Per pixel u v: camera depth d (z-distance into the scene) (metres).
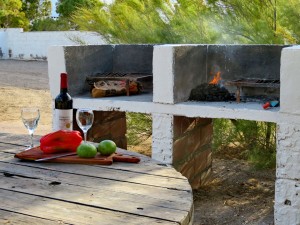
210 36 5.78
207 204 4.45
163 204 1.88
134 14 6.38
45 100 10.72
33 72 16.58
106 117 5.27
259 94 4.61
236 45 4.71
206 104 4.18
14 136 3.07
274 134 5.21
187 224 1.79
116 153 2.62
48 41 21.67
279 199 3.75
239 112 3.94
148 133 6.17
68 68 4.74
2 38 22.97
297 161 3.63
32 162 2.48
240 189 4.89
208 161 5.07
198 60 4.60
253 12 5.65
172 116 4.22
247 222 4.02
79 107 4.70
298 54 3.50
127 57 5.46
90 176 2.25
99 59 5.26
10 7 27.00
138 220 1.73
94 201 1.92
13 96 11.19
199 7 6.02
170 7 6.26
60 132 2.57
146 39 6.11
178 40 5.89
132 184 2.13
